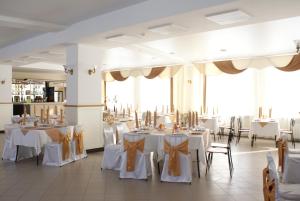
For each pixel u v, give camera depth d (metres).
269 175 2.78
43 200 3.89
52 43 6.97
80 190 4.29
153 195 4.09
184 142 4.66
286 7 4.13
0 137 9.53
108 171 5.35
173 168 4.67
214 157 6.54
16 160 6.11
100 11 5.42
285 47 8.12
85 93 7.00
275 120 8.33
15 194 4.11
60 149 5.78
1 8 5.15
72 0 4.77
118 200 3.90
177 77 11.66
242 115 10.04
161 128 5.83
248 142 8.74
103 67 13.14
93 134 7.16
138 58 10.20
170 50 8.62
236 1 3.88
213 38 6.95
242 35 6.63
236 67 10.00
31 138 5.69
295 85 9.16
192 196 4.05
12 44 8.67
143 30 5.44
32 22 5.89
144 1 4.88
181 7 4.40
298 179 3.70
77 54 6.84
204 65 10.74
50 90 14.53
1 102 10.80
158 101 12.40
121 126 6.09
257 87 9.81
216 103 10.63
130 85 13.45
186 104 11.38
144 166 4.86
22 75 13.96
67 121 7.04
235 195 4.09
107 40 6.37
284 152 4.42
